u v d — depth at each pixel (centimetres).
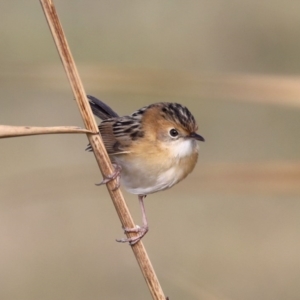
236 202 1486
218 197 1488
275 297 1321
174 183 816
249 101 496
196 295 573
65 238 1419
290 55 1656
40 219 1424
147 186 811
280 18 1667
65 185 607
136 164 791
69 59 545
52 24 541
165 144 790
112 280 1361
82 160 1541
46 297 1338
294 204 1472
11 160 1521
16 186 609
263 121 1603
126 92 518
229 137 1606
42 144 1576
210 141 1606
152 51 1694
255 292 1324
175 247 1413
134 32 1709
